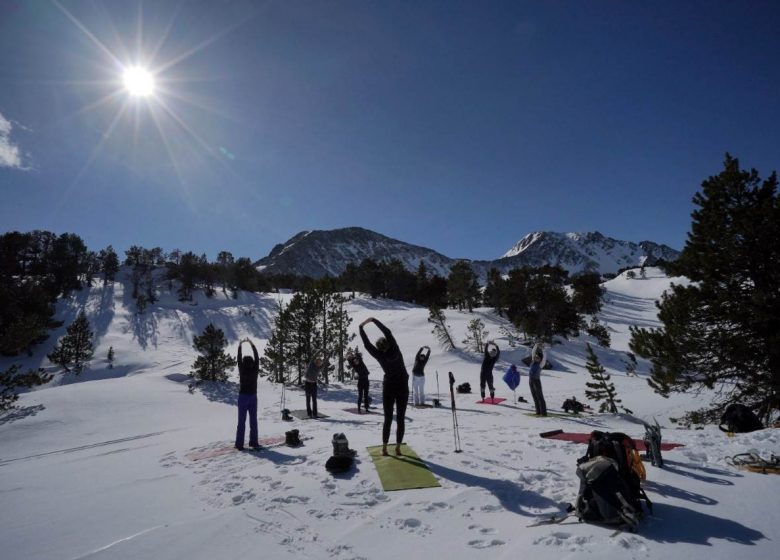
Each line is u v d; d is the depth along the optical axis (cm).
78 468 796
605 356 4881
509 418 1131
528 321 5138
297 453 753
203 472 682
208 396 2045
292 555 385
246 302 10938
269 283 14350
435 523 439
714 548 362
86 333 5388
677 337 1440
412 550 384
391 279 10744
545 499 490
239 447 827
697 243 1466
